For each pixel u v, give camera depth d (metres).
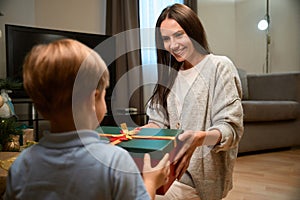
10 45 2.45
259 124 2.70
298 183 1.91
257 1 3.87
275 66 3.76
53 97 0.53
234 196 1.72
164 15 0.88
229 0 4.02
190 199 0.87
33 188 0.55
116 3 3.12
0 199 0.84
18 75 2.41
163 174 0.58
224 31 4.00
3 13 2.66
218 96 0.87
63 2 3.00
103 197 0.52
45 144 0.56
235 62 4.06
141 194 0.52
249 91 3.17
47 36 2.60
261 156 2.62
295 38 3.61
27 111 2.70
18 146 1.40
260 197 1.70
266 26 3.59
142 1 3.27
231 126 0.84
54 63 0.52
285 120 2.83
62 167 0.53
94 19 3.19
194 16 0.88
